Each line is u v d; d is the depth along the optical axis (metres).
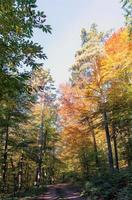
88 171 39.00
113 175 21.47
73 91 29.50
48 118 39.38
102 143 40.47
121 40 21.84
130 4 17.05
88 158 39.28
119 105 23.70
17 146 26.28
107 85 26.03
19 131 30.36
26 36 7.81
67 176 55.12
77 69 27.44
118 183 19.25
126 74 22.11
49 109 39.09
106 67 22.77
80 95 28.80
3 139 26.70
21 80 7.66
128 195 15.47
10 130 28.97
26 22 7.58
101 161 40.12
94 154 36.59
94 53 25.66
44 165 47.72
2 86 7.53
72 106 30.52
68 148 41.56
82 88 28.36
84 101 28.50
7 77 7.46
